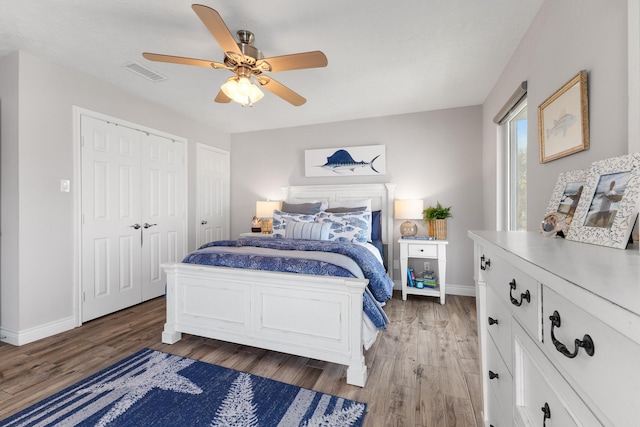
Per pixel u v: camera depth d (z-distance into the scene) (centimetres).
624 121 103
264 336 196
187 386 170
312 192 416
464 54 232
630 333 30
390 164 382
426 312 295
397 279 379
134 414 146
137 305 317
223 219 452
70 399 157
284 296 190
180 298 223
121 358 202
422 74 266
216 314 211
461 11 181
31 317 230
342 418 143
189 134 390
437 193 362
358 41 214
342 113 373
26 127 228
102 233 284
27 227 228
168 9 180
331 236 310
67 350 214
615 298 36
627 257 65
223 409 150
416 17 187
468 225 350
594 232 90
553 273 50
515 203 261
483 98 325
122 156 303
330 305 179
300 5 176
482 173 343
